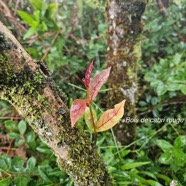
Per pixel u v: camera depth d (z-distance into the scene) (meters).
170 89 0.75
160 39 1.03
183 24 1.09
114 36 0.69
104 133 0.76
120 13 0.66
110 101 0.75
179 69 0.81
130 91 0.73
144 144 0.73
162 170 0.71
